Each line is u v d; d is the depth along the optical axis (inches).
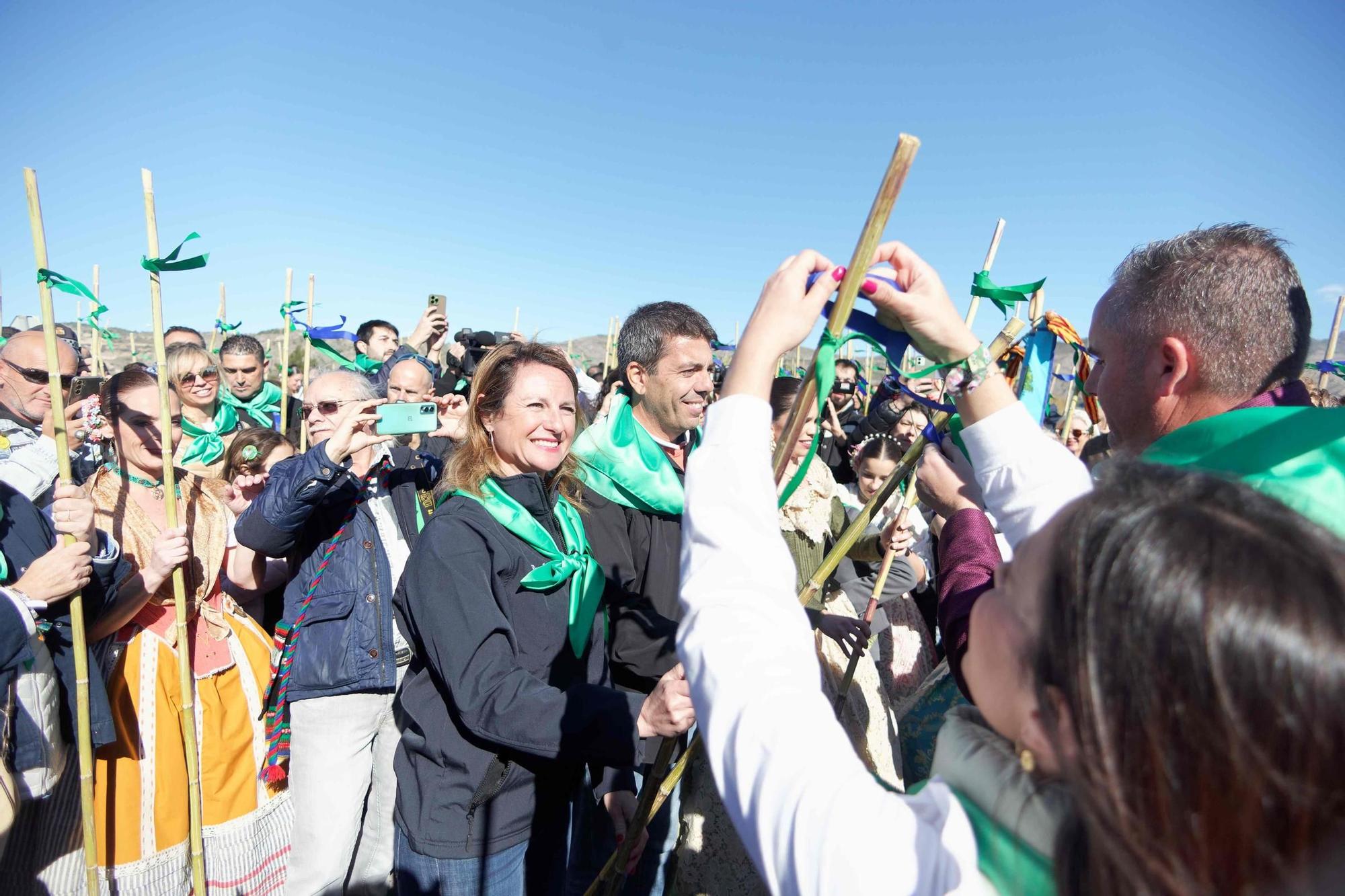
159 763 98.6
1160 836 21.3
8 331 195.9
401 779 80.0
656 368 108.7
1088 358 64.7
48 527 95.0
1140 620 21.8
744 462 33.7
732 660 30.3
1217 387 48.8
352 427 96.7
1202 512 23.2
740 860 93.9
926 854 26.6
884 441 134.7
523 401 81.8
